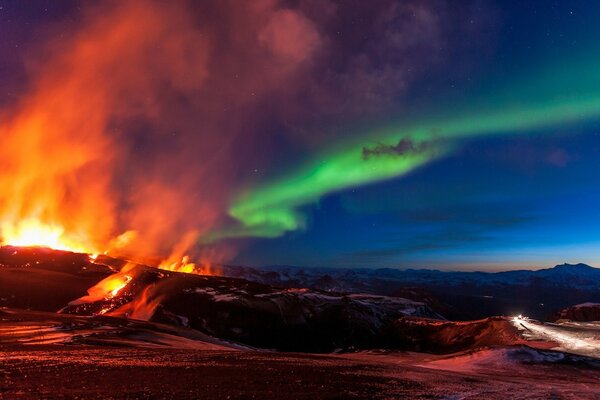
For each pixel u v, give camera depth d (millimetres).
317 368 18938
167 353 21844
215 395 11250
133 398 10289
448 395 14070
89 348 22109
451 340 61562
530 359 31922
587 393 17766
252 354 25203
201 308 75000
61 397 9961
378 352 50594
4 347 20422
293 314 80375
